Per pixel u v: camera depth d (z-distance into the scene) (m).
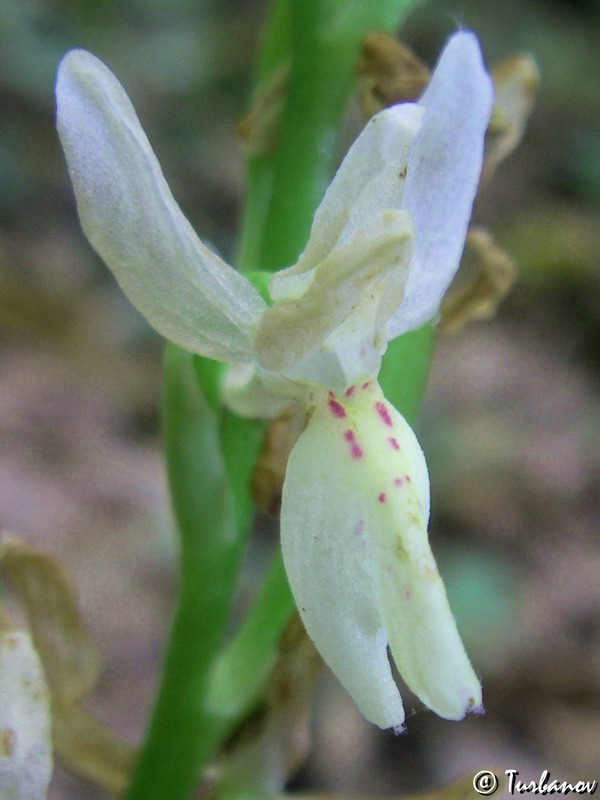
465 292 0.05
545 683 0.09
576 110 0.20
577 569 0.11
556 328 0.15
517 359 0.14
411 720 0.09
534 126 0.19
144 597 0.09
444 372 0.13
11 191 0.15
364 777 0.08
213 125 0.17
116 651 0.09
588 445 0.13
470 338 0.14
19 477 0.10
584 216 0.17
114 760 0.05
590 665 0.10
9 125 0.16
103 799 0.08
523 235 0.16
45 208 0.15
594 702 0.09
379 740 0.09
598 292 0.15
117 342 0.13
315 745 0.08
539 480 0.12
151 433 0.11
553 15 0.21
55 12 0.17
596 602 0.10
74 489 0.10
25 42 0.16
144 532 0.10
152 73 0.18
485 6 0.21
